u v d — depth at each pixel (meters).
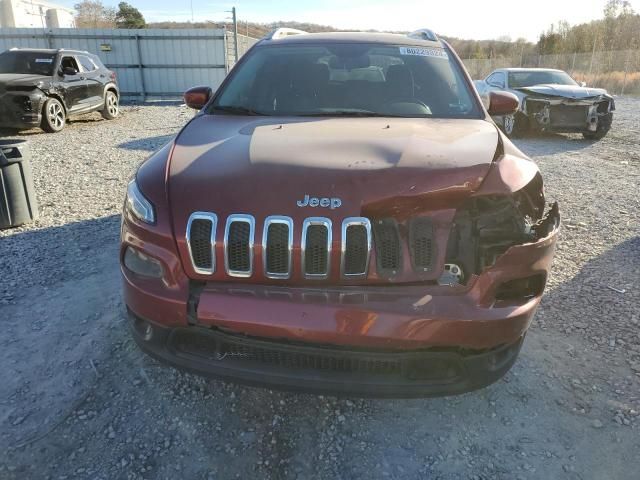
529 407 2.56
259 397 2.62
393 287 2.11
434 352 2.07
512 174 2.32
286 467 2.21
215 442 2.33
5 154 4.82
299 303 2.02
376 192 2.13
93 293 3.63
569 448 2.31
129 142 9.80
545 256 2.24
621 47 43.88
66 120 12.10
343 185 2.16
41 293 3.63
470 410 2.54
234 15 19.31
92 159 8.10
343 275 2.09
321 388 2.12
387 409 2.55
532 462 2.23
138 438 2.35
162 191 2.27
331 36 3.92
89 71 12.66
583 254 4.46
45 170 7.30
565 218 5.48
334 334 1.99
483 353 2.14
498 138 2.73
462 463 2.23
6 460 2.21
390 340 2.01
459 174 2.22
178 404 2.56
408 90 3.43
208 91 3.68
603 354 2.99
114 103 13.77
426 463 2.23
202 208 2.14
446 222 2.17
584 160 8.83
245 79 3.56
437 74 3.54
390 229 2.13
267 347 2.08
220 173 2.28
